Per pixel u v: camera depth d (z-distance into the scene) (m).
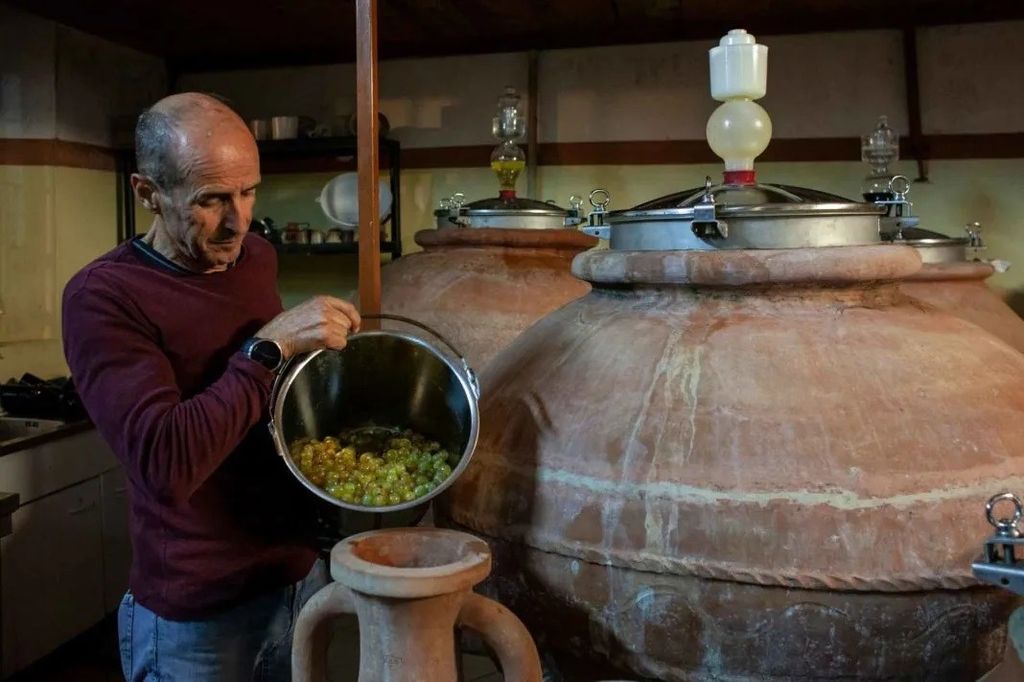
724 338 1.52
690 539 1.36
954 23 3.79
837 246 1.57
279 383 1.49
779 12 3.83
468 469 1.64
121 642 1.71
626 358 1.56
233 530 1.61
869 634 1.32
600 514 1.43
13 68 3.84
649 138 4.11
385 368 1.66
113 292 1.47
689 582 1.36
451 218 3.39
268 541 1.66
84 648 3.30
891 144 3.22
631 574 1.40
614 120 4.14
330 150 4.00
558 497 1.48
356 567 1.29
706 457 1.39
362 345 1.60
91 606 3.33
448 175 4.35
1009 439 1.42
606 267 1.68
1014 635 1.19
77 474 3.25
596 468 1.46
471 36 4.18
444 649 1.32
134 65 4.37
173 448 1.37
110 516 3.43
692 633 1.37
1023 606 1.21
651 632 1.40
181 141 1.42
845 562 1.31
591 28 4.07
